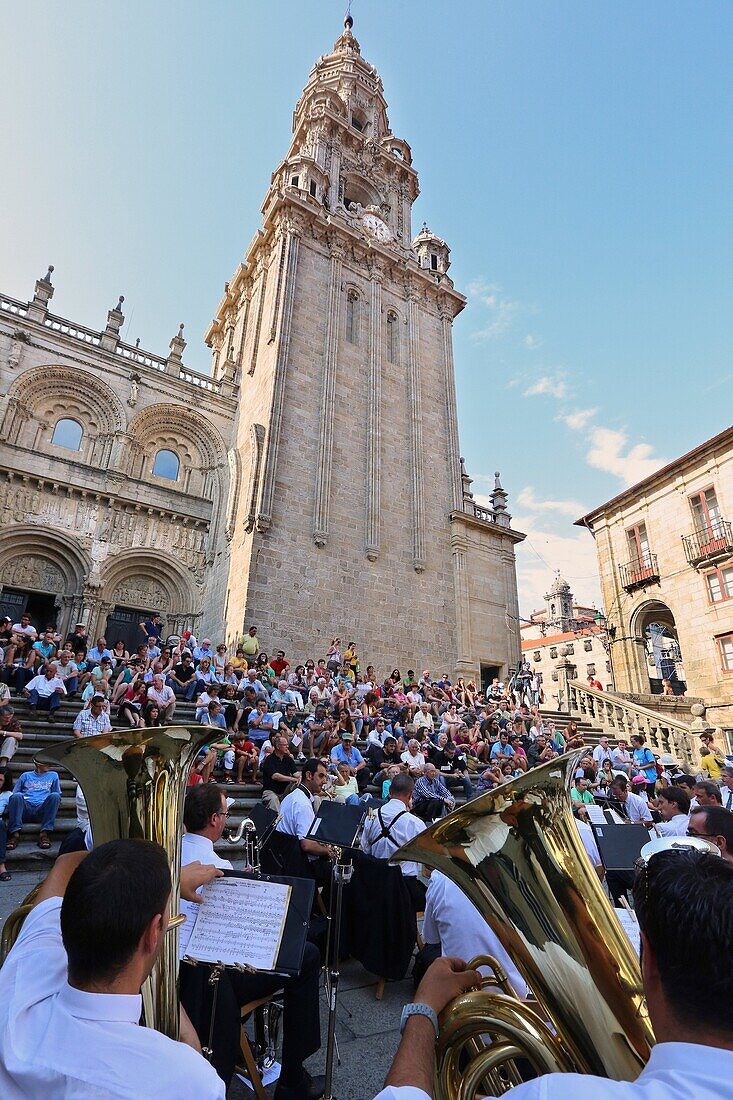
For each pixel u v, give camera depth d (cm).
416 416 2850
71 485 2272
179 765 267
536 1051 157
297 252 2738
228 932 289
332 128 3359
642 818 977
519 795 210
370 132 3753
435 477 2848
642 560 3256
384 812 562
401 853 221
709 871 131
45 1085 134
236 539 2306
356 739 1445
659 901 127
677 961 118
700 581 2923
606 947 183
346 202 3475
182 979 309
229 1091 369
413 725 1573
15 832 800
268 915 292
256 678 1652
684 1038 116
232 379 2956
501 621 2792
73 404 2436
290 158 3259
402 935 500
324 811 512
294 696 1633
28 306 2425
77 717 1120
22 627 1509
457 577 2697
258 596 2098
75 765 246
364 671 2273
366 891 519
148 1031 151
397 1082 139
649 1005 128
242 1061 374
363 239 2980
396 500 2648
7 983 162
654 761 1650
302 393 2498
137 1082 137
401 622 2456
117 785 252
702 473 3002
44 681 1230
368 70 3947
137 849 173
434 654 2509
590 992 175
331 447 2478
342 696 1600
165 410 2638
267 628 2083
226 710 1350
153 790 256
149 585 2411
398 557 2559
